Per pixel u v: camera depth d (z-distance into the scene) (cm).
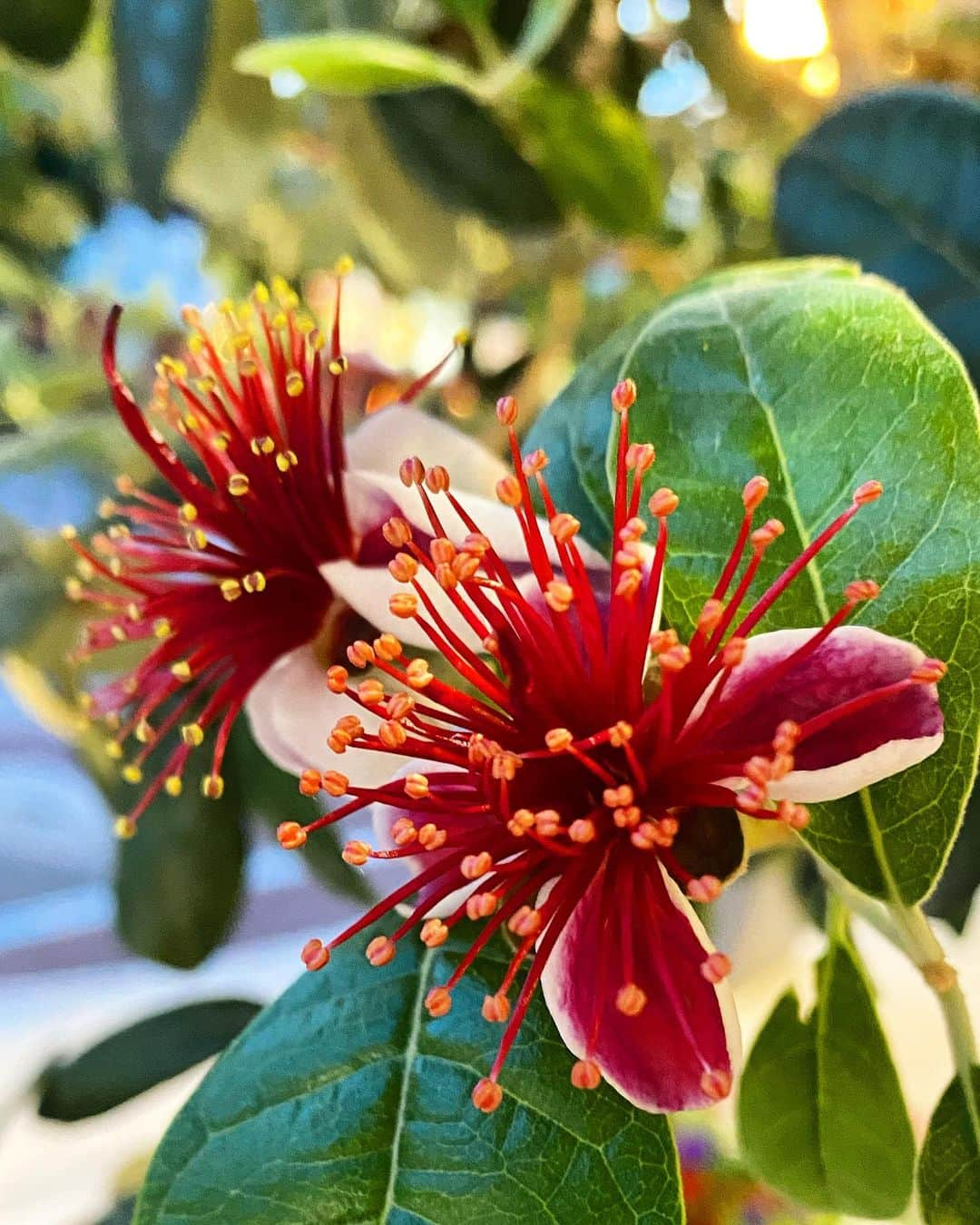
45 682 14
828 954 9
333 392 8
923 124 9
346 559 8
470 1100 7
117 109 12
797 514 7
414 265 16
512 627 6
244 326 9
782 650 6
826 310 7
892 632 6
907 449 6
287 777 12
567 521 6
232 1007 13
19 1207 20
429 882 7
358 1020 7
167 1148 7
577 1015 6
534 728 6
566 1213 6
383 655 6
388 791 6
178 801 13
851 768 6
